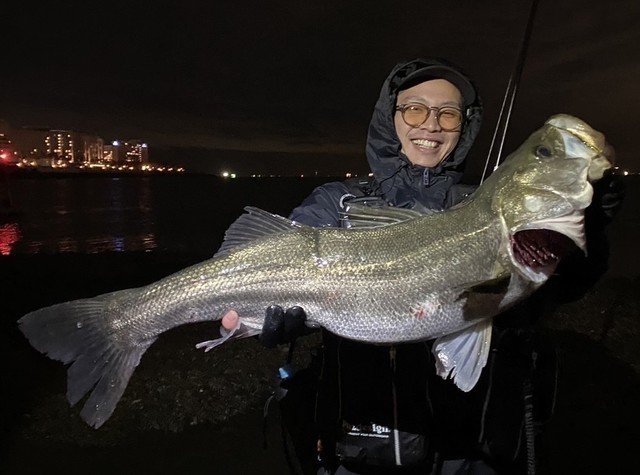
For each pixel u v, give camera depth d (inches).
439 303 36.3
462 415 35.0
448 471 35.2
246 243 39.1
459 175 42.9
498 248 35.8
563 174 34.1
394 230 38.1
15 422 77.7
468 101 41.6
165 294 38.7
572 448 73.9
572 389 89.4
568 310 122.6
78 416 79.6
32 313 38.5
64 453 72.3
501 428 34.7
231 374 91.4
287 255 38.1
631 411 82.7
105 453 72.5
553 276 38.1
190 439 76.3
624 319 116.7
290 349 40.8
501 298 35.4
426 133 40.2
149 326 38.9
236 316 38.0
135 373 91.0
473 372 34.3
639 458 71.5
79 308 39.0
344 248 37.9
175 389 86.6
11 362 94.5
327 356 37.7
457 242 36.6
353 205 39.1
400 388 34.4
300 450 43.8
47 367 94.2
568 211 33.9
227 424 80.1
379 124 41.5
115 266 167.8
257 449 73.9
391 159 41.5
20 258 172.1
